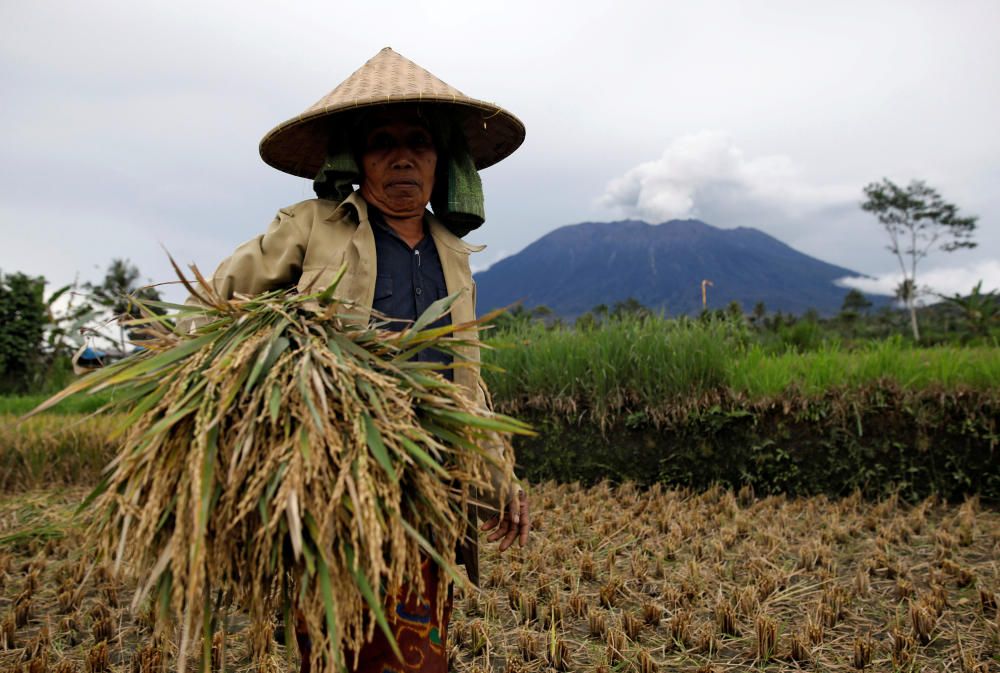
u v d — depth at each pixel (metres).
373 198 2.11
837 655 2.77
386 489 1.44
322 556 1.36
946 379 5.30
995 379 5.15
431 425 1.70
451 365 1.77
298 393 1.48
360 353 1.65
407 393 1.60
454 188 2.24
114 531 1.52
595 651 2.89
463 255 2.22
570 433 6.26
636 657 2.78
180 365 1.59
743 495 5.43
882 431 5.27
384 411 1.54
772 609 3.27
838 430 5.35
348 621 1.46
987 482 4.99
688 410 5.75
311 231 2.01
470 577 2.10
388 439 1.50
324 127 2.24
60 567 4.01
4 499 6.02
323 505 1.40
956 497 5.07
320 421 1.41
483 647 2.92
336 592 1.42
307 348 1.55
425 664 1.79
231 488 1.39
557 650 2.77
